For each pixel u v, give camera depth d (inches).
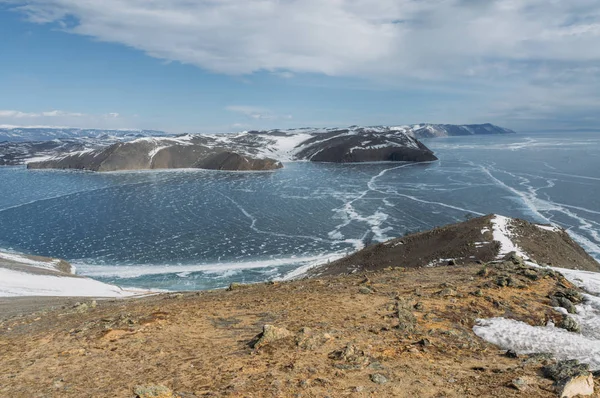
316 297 818.2
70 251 4057.6
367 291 844.6
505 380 444.5
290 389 407.8
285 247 4010.8
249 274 3272.6
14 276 2427.4
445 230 2714.1
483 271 975.6
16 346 645.9
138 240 4384.8
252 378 437.4
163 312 759.7
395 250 2684.5
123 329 653.3
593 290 891.4
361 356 489.1
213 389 412.5
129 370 491.8
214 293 1078.4
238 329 637.9
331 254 3715.6
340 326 620.4
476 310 710.5
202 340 593.3
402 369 467.2
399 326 612.4
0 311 1262.3
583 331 687.7
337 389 409.7
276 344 542.6
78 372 498.3
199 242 4252.0
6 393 448.1
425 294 793.6
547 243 2490.2
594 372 467.5
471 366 493.0
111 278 3257.9
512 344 596.4
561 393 404.5
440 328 625.9
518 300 780.0
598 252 3383.4
